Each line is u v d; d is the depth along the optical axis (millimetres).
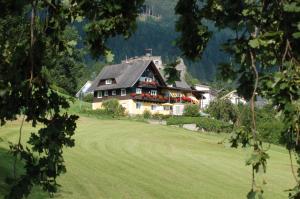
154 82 83312
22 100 4988
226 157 37969
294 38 4176
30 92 4969
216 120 55156
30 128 40656
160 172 28500
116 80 82938
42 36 4969
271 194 24891
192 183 25859
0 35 4914
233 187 25781
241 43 4379
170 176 27422
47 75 5000
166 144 43750
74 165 26797
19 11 4703
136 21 4855
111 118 68562
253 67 4191
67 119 5074
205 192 23656
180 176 27781
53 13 4930
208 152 40406
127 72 83250
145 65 82250
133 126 56188
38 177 4988
